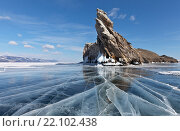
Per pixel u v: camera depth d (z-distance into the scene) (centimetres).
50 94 559
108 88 667
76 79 974
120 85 739
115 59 3061
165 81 861
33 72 1504
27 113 366
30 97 514
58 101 463
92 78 1007
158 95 541
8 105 425
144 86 711
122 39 3412
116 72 1448
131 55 3372
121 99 488
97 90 627
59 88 677
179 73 1276
